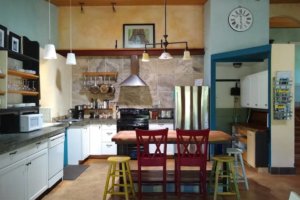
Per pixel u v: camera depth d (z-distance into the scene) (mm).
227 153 4113
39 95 4664
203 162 3666
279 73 4797
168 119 6230
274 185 4238
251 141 5176
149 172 4395
